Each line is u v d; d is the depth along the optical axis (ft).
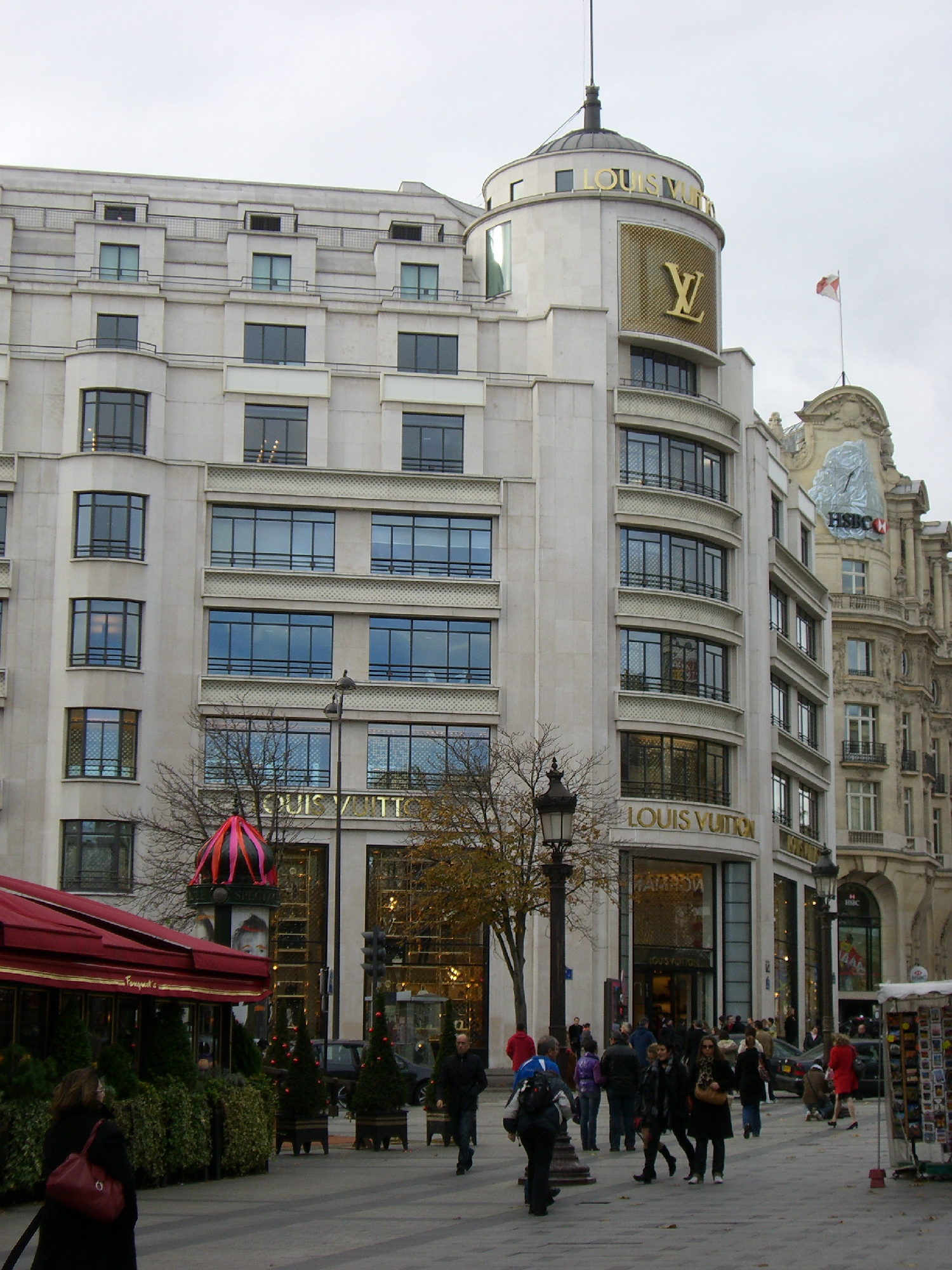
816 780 236.84
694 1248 48.98
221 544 184.75
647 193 204.74
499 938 161.48
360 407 191.11
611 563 192.65
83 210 228.84
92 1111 32.65
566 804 76.74
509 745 177.68
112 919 73.61
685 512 197.47
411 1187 70.49
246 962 77.15
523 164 209.77
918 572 286.66
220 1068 79.71
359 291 205.98
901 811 269.85
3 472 179.93
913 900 270.26
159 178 247.09
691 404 200.64
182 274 204.23
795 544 237.25
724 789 199.11
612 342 199.11
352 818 179.83
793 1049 140.87
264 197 250.78
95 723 175.42
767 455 218.38
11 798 174.81
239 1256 49.14
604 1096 138.62
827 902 143.95
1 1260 48.37
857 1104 134.00
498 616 187.52
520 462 193.26
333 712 164.14
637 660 192.13
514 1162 83.15
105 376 182.09
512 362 196.85
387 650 185.98
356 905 178.91
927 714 285.02
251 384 187.93
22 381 183.21
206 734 177.68
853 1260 45.37
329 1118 118.32
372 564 187.93
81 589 177.58
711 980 195.52
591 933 176.86
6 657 177.37
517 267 203.51
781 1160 80.89
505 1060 177.47
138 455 180.75
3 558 177.99
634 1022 187.73
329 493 186.60
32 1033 64.75
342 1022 176.35
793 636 233.14
